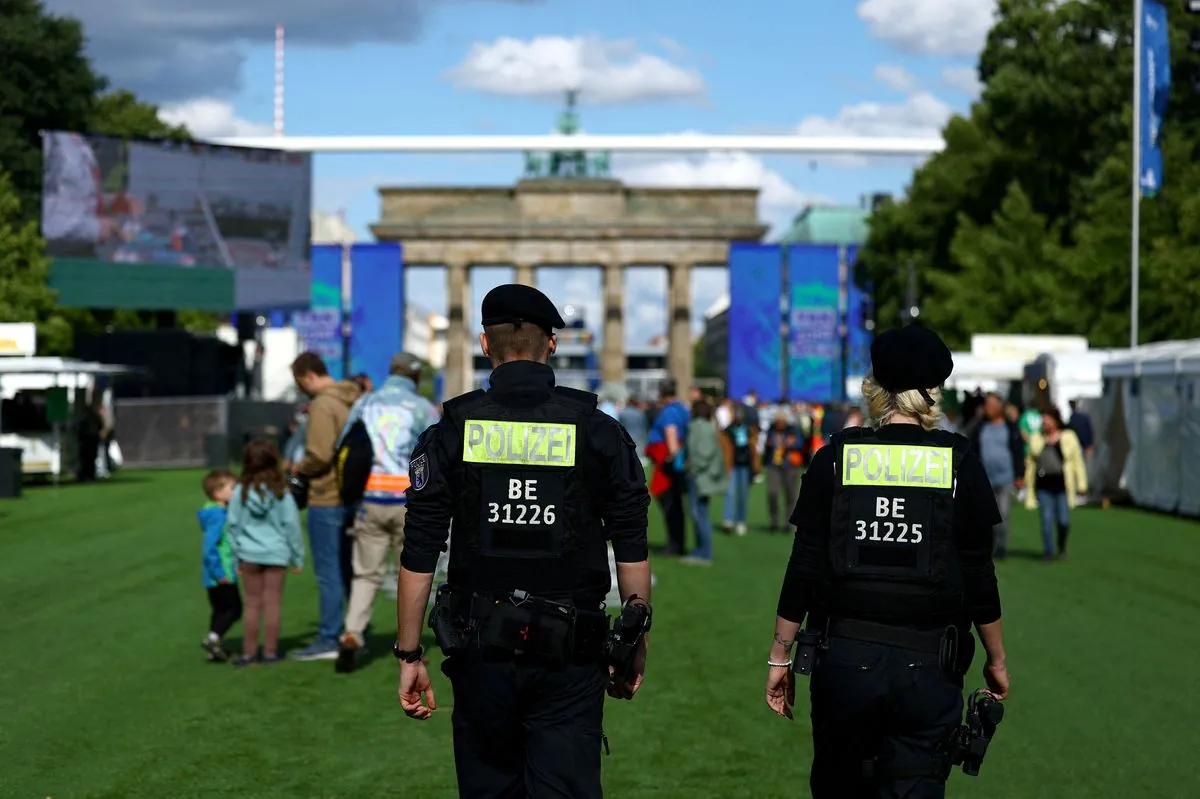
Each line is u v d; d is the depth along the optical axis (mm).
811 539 5348
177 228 52000
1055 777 8680
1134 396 31406
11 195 49531
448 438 5242
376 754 9344
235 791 8406
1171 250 42688
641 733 9953
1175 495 29500
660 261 110188
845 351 80750
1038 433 31844
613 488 5219
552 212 109938
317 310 83250
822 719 5266
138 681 11930
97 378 43094
